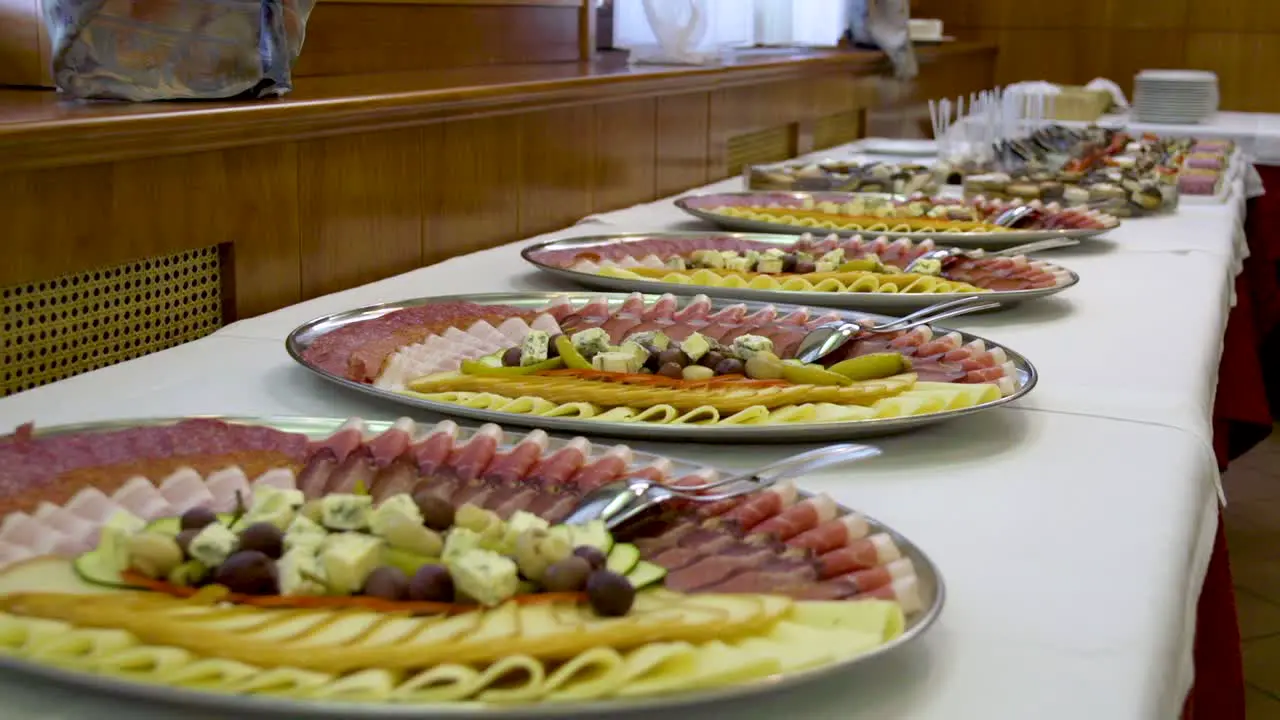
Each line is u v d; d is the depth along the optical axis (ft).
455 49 9.61
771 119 13.07
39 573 2.47
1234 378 9.66
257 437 3.29
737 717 2.29
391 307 5.12
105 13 5.57
